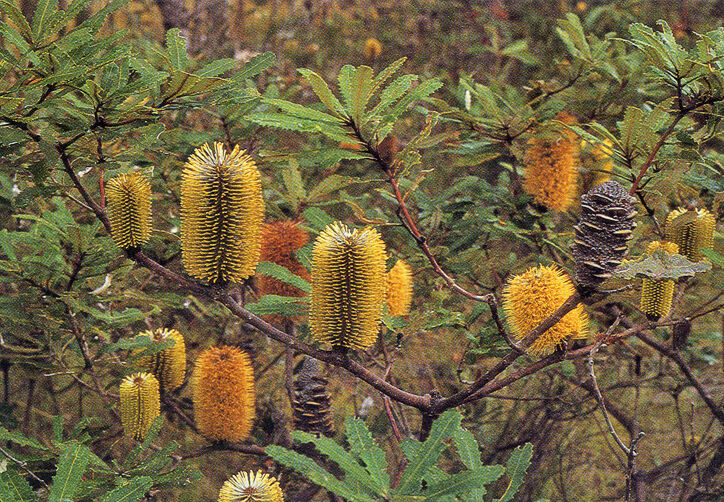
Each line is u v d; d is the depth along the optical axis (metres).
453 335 2.06
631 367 2.45
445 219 2.01
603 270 1.45
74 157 1.68
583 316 1.58
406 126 2.64
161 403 1.90
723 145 2.10
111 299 1.88
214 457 2.12
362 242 1.48
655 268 1.48
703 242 1.68
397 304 1.70
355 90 1.49
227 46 3.19
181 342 1.85
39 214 2.02
